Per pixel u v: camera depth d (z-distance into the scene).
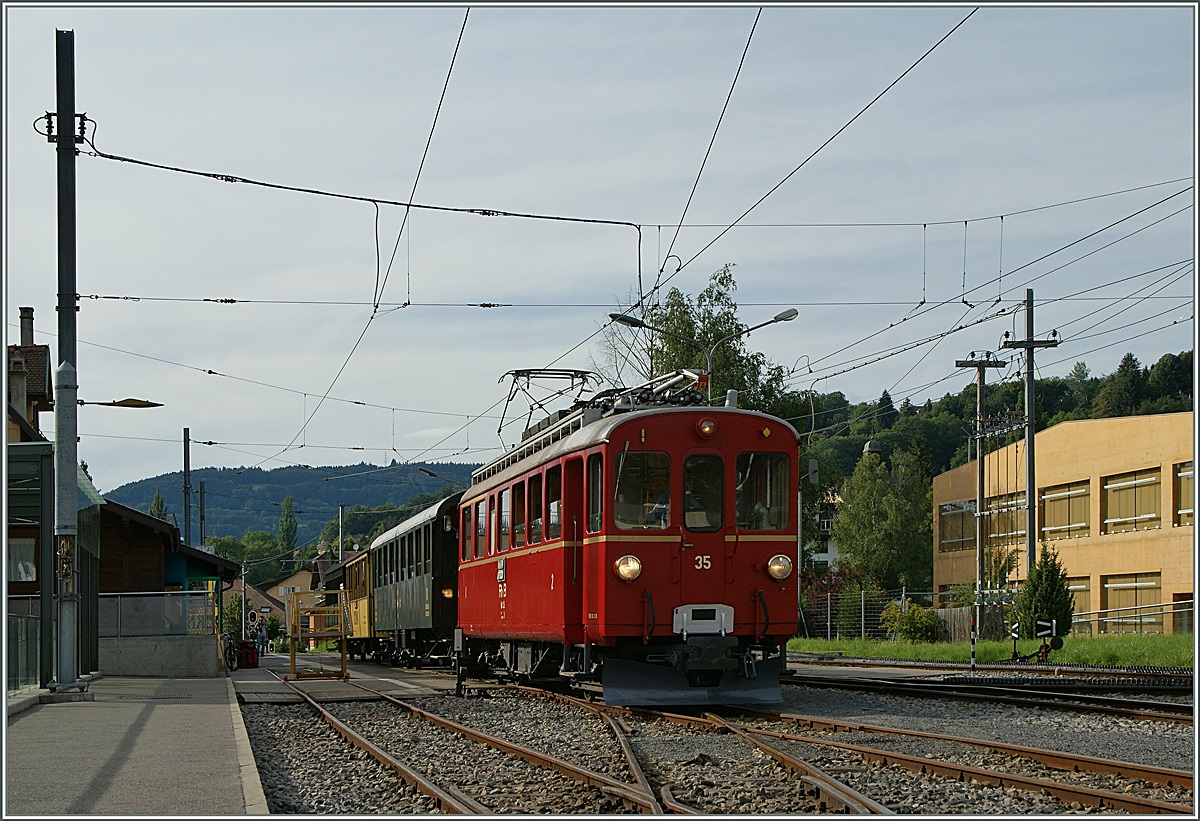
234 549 104.94
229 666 32.09
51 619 18.70
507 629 18.20
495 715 15.34
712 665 14.93
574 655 15.89
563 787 9.48
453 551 24.22
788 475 15.60
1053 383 111.31
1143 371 97.69
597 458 15.21
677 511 15.12
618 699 14.91
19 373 31.23
